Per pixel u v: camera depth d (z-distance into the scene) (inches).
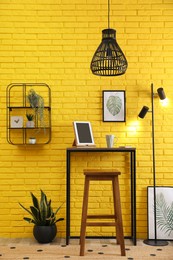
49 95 168.4
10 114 167.8
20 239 163.2
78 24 169.6
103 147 165.0
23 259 136.8
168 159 167.0
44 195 158.7
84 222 142.4
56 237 165.5
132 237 162.1
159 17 169.5
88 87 168.7
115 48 135.0
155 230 157.6
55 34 169.5
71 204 166.7
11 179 167.2
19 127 164.2
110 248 150.4
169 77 168.4
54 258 138.0
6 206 166.7
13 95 168.7
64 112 168.2
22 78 169.0
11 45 169.3
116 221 145.1
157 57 168.9
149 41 169.2
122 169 167.6
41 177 167.6
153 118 165.9
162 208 164.2
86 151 154.4
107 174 142.8
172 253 144.1
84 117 168.2
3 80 168.7
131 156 164.2
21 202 166.9
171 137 167.3
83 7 169.8
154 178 159.5
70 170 167.3
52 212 158.1
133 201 162.1
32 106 162.7
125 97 168.1
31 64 169.2
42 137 167.9
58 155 167.8
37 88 168.7
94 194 167.2
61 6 169.8
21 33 169.6
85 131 161.0
